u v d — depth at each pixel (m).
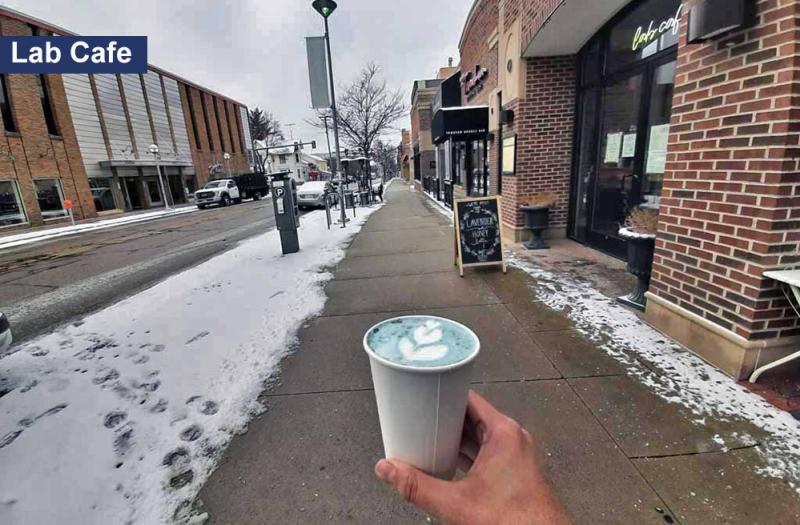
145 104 23.81
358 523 1.75
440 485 0.71
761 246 2.33
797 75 2.11
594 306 3.84
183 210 22.27
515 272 5.10
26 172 16.41
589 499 1.77
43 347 3.72
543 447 2.09
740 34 2.38
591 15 4.93
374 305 4.29
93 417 2.57
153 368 3.19
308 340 3.54
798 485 1.77
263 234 10.62
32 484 2.02
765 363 2.48
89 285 6.43
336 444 2.23
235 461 2.13
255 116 54.06
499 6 7.12
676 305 3.05
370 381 2.84
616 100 5.28
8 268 8.48
